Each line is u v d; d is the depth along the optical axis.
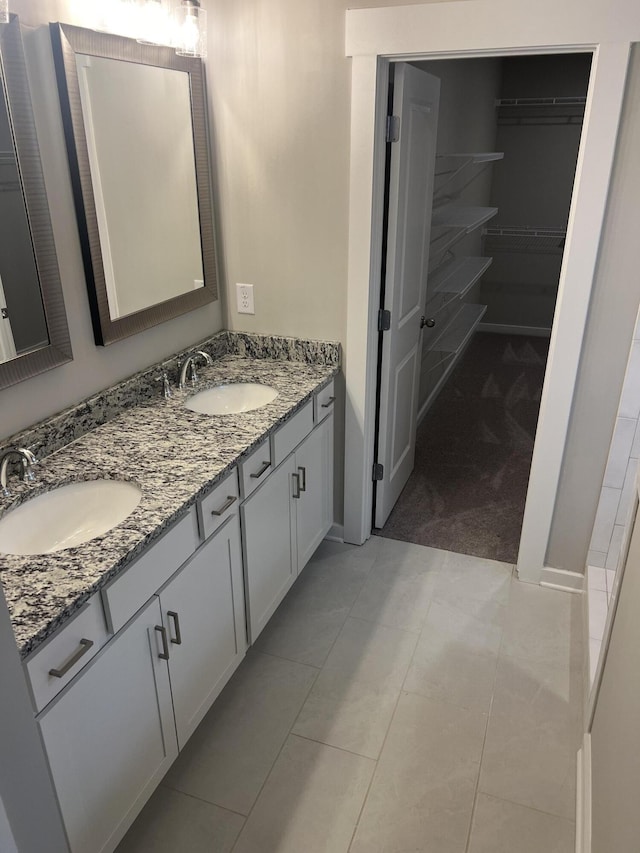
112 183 1.99
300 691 2.22
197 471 1.80
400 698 2.19
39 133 1.72
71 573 1.37
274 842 1.74
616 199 2.13
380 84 2.25
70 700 1.34
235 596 2.06
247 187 2.54
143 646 1.58
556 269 6.17
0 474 1.68
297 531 2.53
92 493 1.80
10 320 1.69
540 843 1.73
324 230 2.49
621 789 1.28
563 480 2.57
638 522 1.56
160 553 1.59
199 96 2.39
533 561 2.72
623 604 1.61
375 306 2.61
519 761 1.96
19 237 1.68
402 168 2.51
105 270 2.00
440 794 1.86
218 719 2.11
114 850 1.69
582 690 2.22
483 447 4.02
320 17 2.21
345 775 1.92
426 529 3.15
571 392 2.40
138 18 1.99
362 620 2.54
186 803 1.85
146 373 2.28
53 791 1.33
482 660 2.35
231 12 2.31
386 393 2.83
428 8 2.08
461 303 5.23
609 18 1.93
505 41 2.04
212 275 2.64
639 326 2.23
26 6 1.63
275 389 2.43
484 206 5.73
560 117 5.67
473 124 4.72
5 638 1.03
